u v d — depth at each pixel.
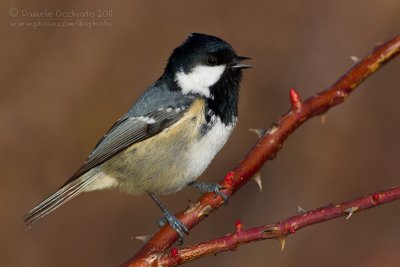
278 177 13.03
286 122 6.00
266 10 14.27
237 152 13.69
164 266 4.71
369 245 11.95
